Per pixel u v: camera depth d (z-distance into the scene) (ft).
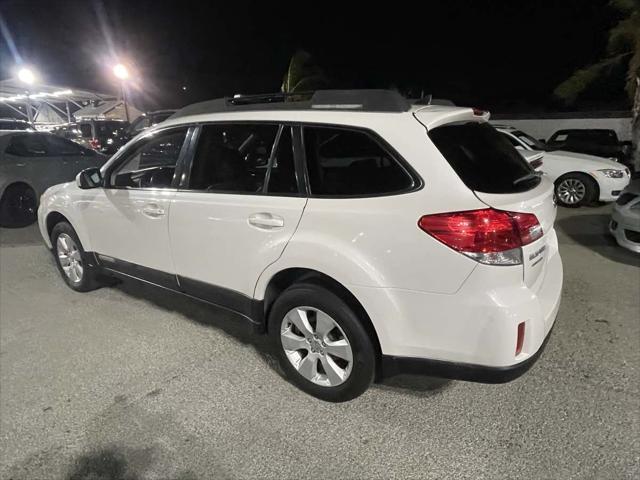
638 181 18.65
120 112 70.44
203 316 13.12
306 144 8.70
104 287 15.38
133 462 7.95
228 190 9.78
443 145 7.68
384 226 7.73
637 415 8.59
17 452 8.28
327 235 8.28
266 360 10.82
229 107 10.25
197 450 8.15
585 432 8.21
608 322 12.19
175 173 10.82
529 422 8.51
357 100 8.69
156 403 9.40
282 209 8.80
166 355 11.14
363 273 7.91
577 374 9.91
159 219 11.02
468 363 7.59
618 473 7.33
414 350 7.93
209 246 10.12
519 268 7.32
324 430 8.51
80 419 9.02
